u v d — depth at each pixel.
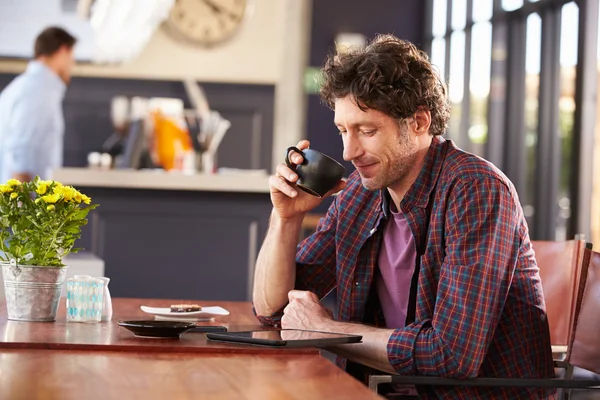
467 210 2.07
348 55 2.13
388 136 2.12
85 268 3.36
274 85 9.48
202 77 9.37
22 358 1.62
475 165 2.14
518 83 7.30
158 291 5.10
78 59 9.05
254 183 5.12
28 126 6.45
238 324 2.34
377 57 2.09
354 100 2.09
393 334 2.03
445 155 2.22
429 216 2.21
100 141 9.16
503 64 7.58
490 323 1.99
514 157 7.31
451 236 2.08
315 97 9.75
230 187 5.11
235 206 5.14
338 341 1.89
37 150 6.47
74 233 2.20
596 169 6.20
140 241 5.08
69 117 9.10
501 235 2.05
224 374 1.51
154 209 5.09
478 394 2.09
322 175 2.16
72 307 2.16
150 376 1.47
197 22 9.32
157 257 5.09
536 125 6.88
